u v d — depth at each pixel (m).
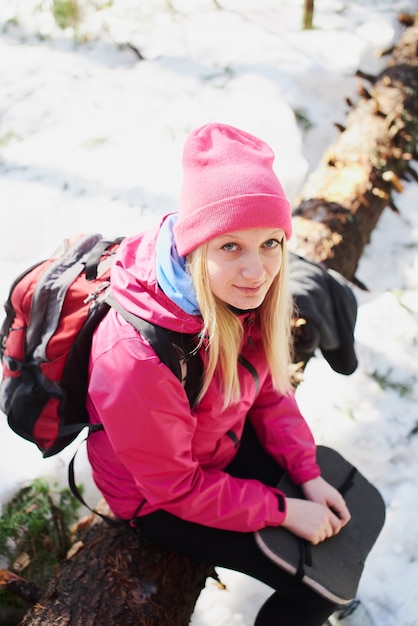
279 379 1.63
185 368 1.41
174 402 1.38
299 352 2.03
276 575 1.59
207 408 1.50
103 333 1.39
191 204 1.32
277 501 1.58
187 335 1.40
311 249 2.29
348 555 1.63
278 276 1.46
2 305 2.40
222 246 1.32
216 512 1.53
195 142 1.33
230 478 1.56
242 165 1.30
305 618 1.60
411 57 3.37
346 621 1.88
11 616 1.82
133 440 1.40
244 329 1.53
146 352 1.34
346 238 2.39
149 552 1.67
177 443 1.42
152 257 1.41
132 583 1.60
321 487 1.69
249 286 1.34
